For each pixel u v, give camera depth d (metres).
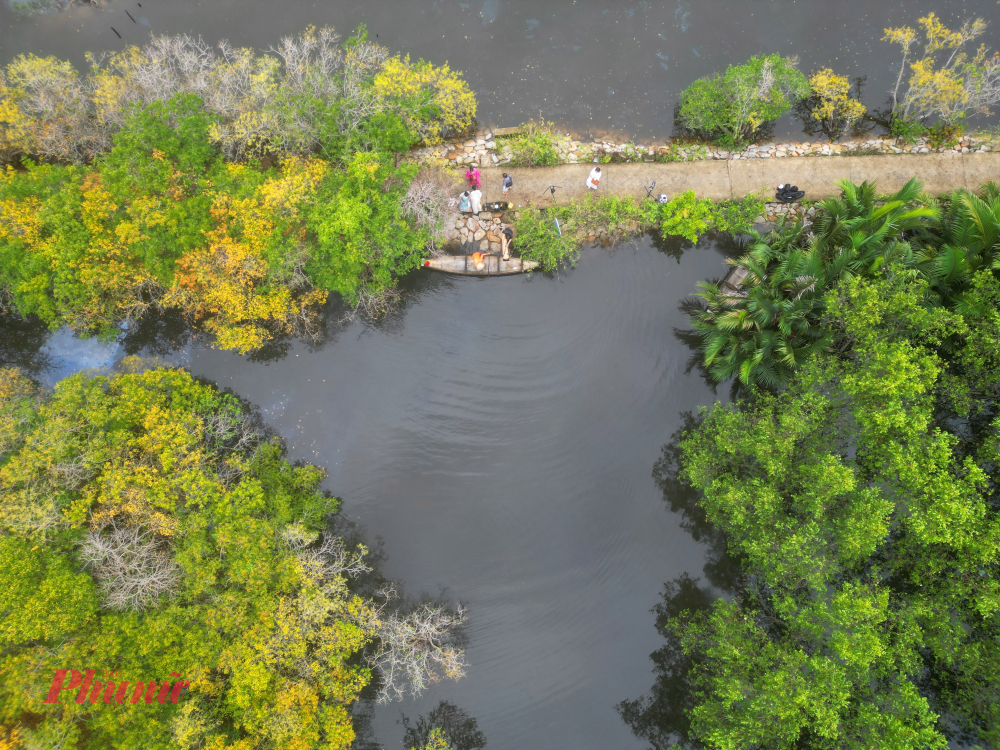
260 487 23.09
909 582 22.52
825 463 19.91
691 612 25.91
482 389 27.39
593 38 29.08
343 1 29.45
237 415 26.33
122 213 23.72
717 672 23.12
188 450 23.81
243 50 28.16
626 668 25.75
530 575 26.41
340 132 26.08
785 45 29.12
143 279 24.17
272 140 26.41
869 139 28.25
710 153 28.11
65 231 23.16
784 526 20.55
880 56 28.95
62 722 19.62
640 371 27.31
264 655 21.30
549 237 26.55
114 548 21.33
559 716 25.53
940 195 27.27
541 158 27.70
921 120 28.06
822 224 23.41
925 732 17.88
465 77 28.95
